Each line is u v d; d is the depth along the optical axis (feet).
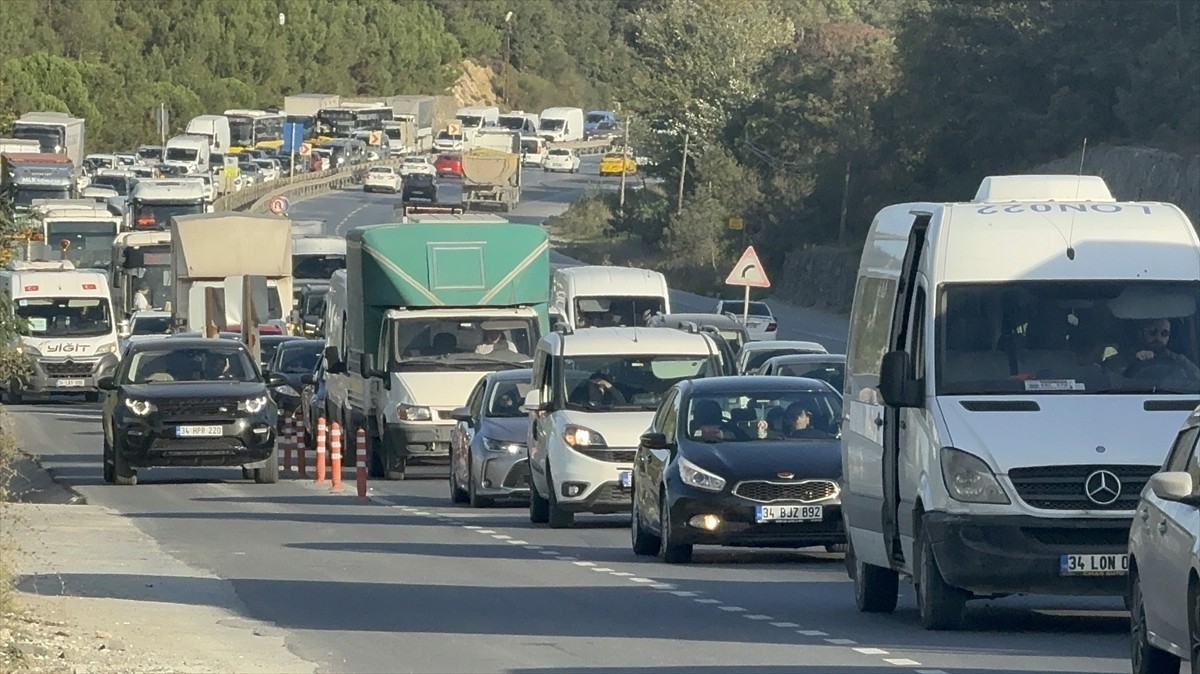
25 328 126.00
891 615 112.37
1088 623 106.83
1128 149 468.34
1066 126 521.24
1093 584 97.86
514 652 97.30
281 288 358.84
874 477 111.86
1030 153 537.65
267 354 342.23
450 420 235.81
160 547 155.74
